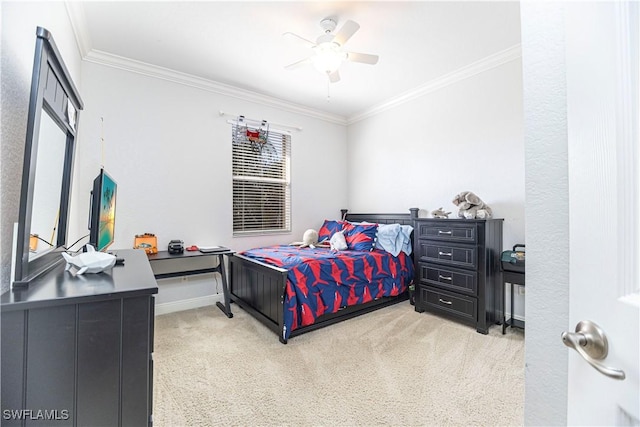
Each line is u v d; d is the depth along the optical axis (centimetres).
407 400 170
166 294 325
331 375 196
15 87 100
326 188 466
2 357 76
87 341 84
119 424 88
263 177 403
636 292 46
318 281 271
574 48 55
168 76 322
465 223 281
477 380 189
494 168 303
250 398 172
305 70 322
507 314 293
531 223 71
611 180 49
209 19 235
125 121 300
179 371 200
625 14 48
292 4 218
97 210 140
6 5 94
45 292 86
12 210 98
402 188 401
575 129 55
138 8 221
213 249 325
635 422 45
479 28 247
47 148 115
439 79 344
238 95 374
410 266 352
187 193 337
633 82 47
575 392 56
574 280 55
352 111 457
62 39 194
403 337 255
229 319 299
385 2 216
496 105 301
